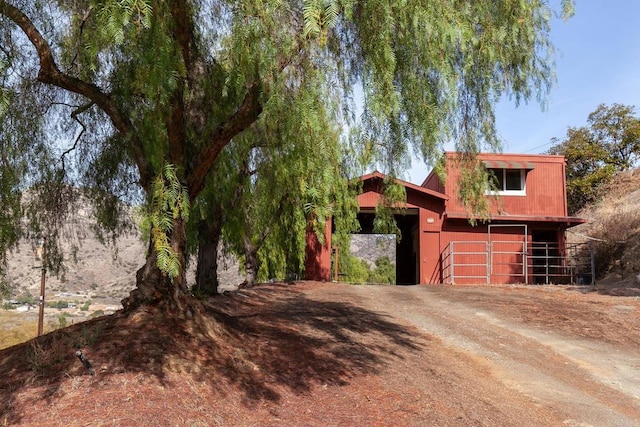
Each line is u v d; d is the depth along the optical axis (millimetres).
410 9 5820
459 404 6707
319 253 21344
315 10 4594
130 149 8180
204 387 5844
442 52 6113
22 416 4867
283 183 11602
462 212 22375
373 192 21047
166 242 6035
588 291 16625
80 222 9258
